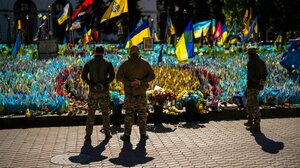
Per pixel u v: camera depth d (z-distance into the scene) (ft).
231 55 69.15
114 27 148.56
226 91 40.81
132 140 27.81
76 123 32.96
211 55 68.85
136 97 27.25
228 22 125.90
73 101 37.52
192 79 46.80
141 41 54.65
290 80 46.01
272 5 112.68
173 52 70.54
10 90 39.73
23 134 29.73
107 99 27.71
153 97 33.73
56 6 177.68
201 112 34.14
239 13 118.01
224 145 26.50
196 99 34.19
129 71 26.99
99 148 25.82
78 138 28.43
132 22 154.40
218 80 45.75
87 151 25.14
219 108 35.40
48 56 67.05
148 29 54.29
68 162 22.82
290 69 48.47
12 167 21.93
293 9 111.86
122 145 26.53
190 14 167.43
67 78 45.68
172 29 87.86
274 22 115.14
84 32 86.33
